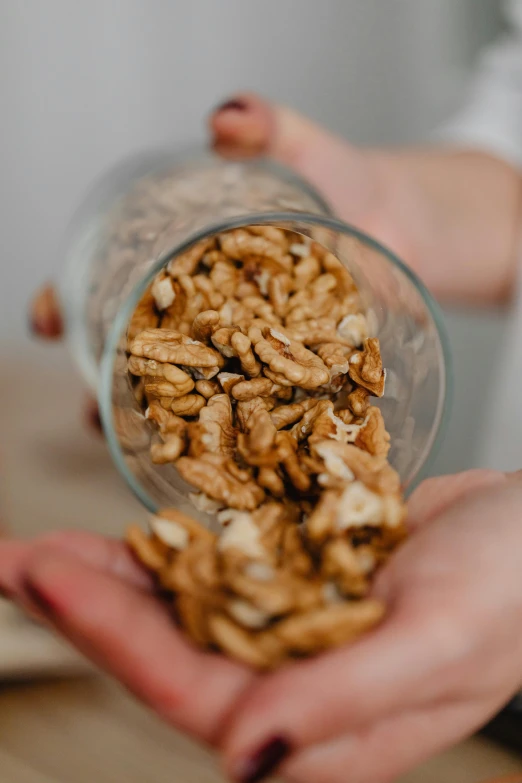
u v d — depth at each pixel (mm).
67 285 399
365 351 295
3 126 728
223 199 339
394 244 477
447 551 242
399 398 302
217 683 216
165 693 216
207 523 281
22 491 485
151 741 321
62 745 318
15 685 342
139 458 284
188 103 742
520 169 549
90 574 239
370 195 480
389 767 236
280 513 271
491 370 665
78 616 228
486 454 519
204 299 303
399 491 274
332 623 217
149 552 256
